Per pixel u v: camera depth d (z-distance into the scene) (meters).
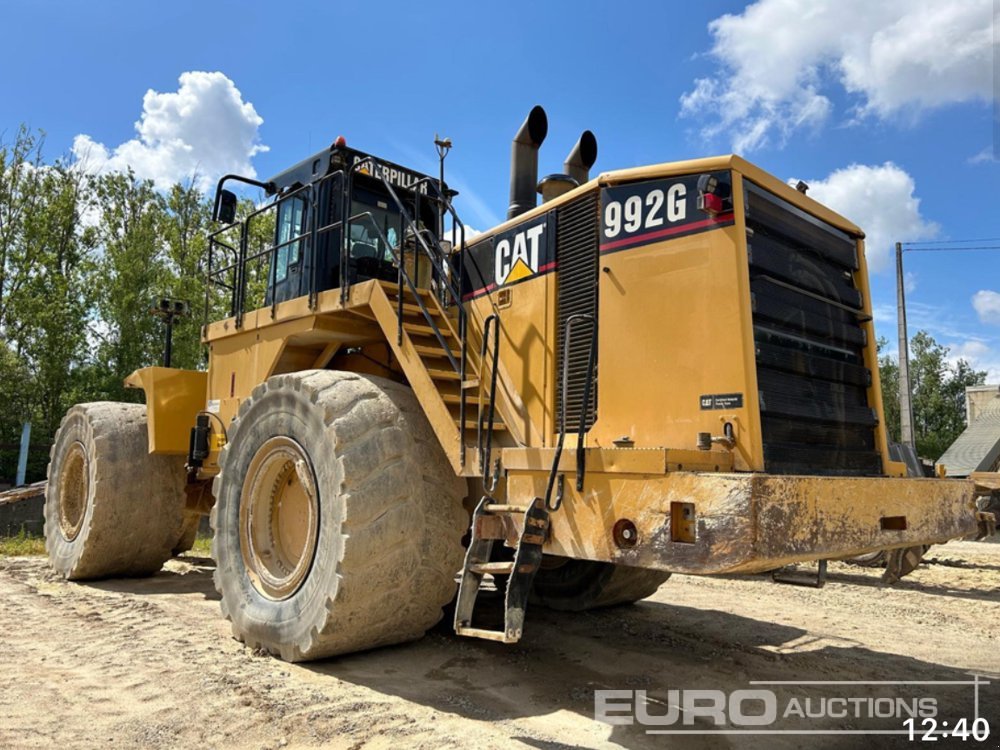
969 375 51.78
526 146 5.78
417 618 4.26
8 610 5.70
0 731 3.14
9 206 24.78
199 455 6.49
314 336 5.47
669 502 3.17
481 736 3.18
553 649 4.73
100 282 24.92
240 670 4.04
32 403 24.05
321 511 4.21
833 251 4.46
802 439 3.91
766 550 2.93
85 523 7.08
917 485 3.87
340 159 6.02
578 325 4.36
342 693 3.68
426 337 4.77
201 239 24.89
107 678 3.89
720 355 3.66
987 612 6.71
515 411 4.68
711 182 3.74
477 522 3.79
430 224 6.52
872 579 8.91
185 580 7.45
